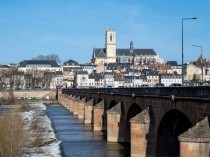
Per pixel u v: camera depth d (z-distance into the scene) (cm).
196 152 4709
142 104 7738
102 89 12800
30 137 10931
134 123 7194
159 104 6744
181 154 4788
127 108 9144
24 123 13462
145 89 7531
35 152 8881
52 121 15825
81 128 13338
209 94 4784
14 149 8631
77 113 18475
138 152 7206
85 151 8850
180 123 6794
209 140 4666
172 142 6981
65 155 8456
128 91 8956
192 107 5281
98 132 12188
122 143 9738
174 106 5950
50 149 9250
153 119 7081
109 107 11481
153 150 7100
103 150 8888
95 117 12456
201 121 4819
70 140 10538
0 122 10306
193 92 5250
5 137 8906
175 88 5919
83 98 17875
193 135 4719
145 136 7169
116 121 9781
